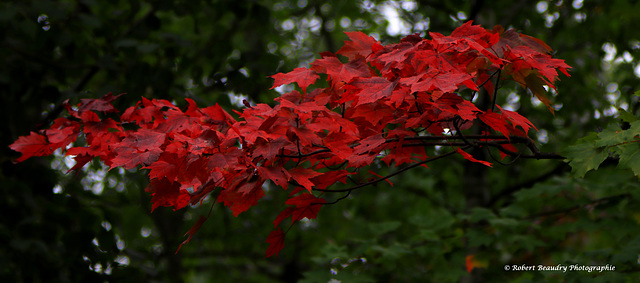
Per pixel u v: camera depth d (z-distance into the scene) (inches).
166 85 176.1
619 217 160.2
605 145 76.6
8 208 178.4
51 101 181.8
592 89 232.1
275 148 67.0
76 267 177.2
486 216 172.4
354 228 307.9
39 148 78.2
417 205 327.3
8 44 189.8
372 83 68.9
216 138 67.7
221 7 197.9
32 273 175.6
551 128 226.8
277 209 309.6
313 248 354.0
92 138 79.0
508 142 81.4
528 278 156.5
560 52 231.1
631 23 220.2
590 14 225.9
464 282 206.7
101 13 235.1
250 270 415.2
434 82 62.0
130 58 188.4
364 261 174.9
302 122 71.2
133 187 300.8
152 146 67.6
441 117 72.8
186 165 67.7
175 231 325.1
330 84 81.8
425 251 170.7
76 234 175.3
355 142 83.0
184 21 271.4
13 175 181.5
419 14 253.4
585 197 171.3
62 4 195.3
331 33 338.3
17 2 171.9
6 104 181.3
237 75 184.7
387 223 183.8
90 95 166.4
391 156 87.2
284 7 320.2
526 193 173.6
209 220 323.9
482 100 209.8
